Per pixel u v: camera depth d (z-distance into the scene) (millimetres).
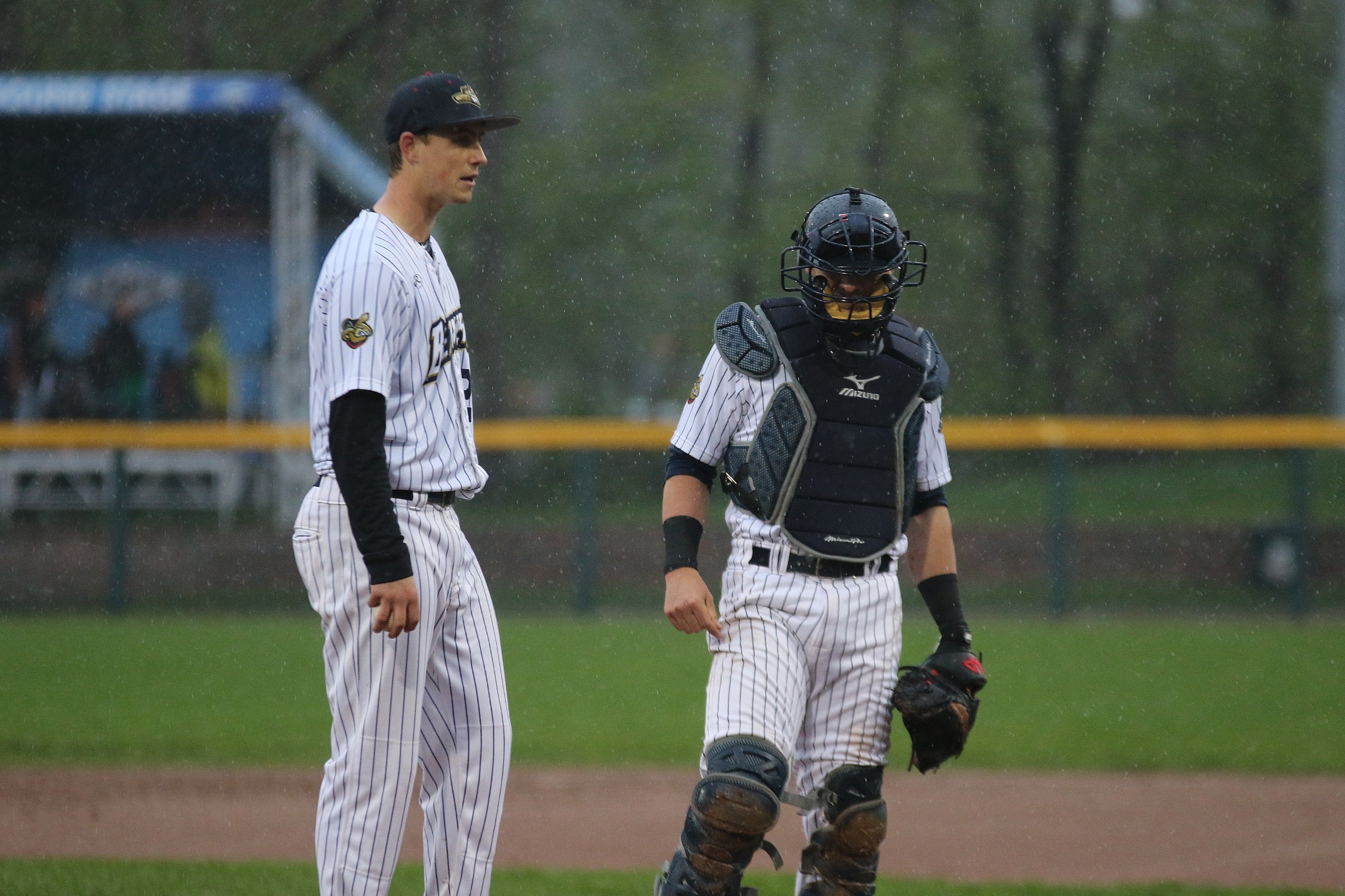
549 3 76438
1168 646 36219
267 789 21297
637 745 24641
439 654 11781
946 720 11766
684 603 11320
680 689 30250
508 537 45375
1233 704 28656
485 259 76250
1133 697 29406
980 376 72625
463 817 11859
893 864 17375
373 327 10734
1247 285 72688
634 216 77188
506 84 74875
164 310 54781
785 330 11594
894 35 74688
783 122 76438
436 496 11445
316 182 55625
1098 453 66188
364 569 11031
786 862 17562
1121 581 45312
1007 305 73562
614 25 78250
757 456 11469
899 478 11625
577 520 42469
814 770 11680
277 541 44594
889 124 75062
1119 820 19844
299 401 52406
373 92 69938
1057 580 41281
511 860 17375
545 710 27984
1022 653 35062
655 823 19453
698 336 78250
